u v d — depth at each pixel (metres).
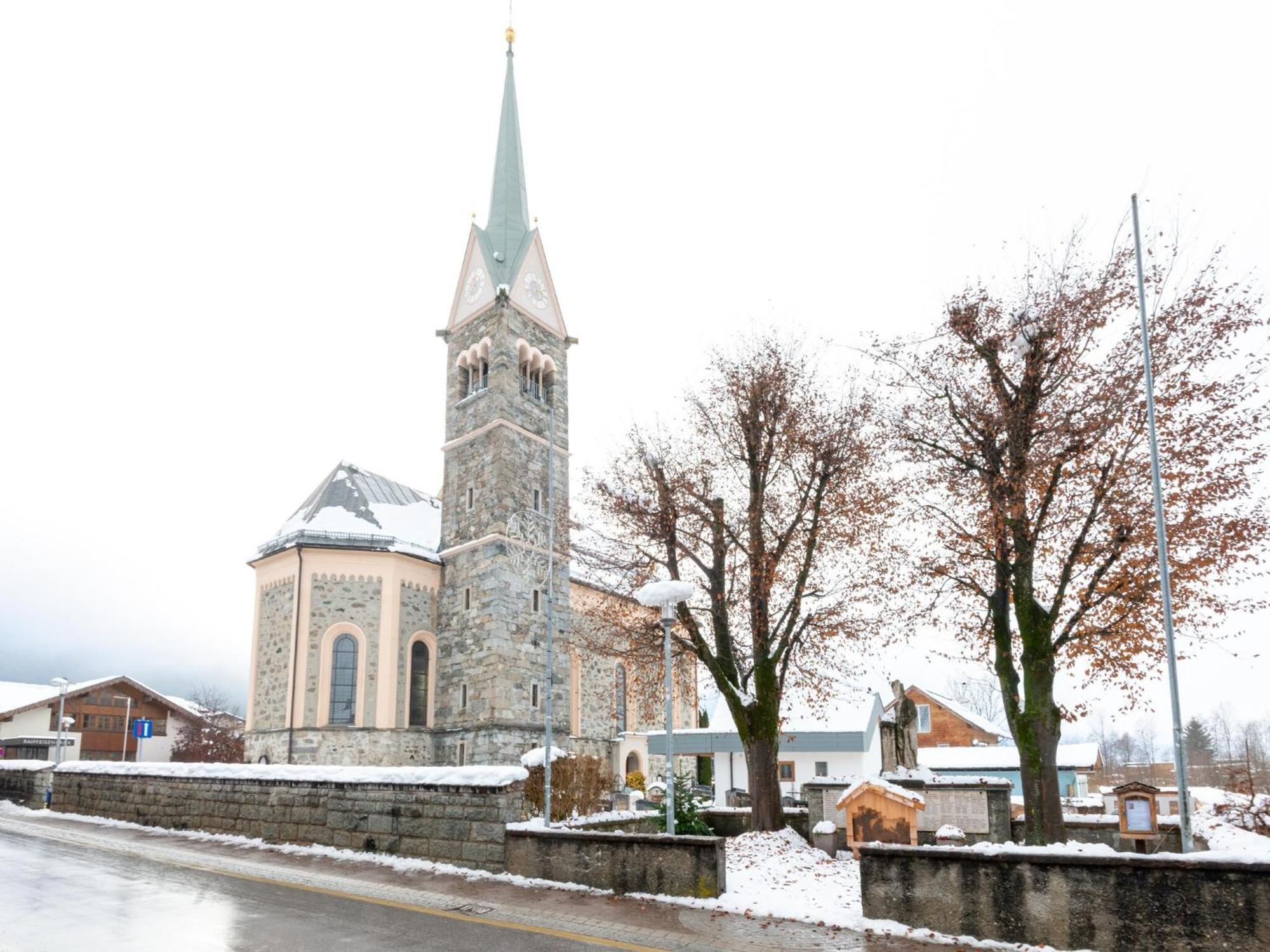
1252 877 9.65
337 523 41.53
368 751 37.78
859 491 22.39
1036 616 17.58
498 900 13.77
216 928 11.76
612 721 50.03
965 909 11.36
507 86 53.44
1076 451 17.39
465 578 41.59
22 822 25.52
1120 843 20.47
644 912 12.91
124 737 62.47
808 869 16.89
